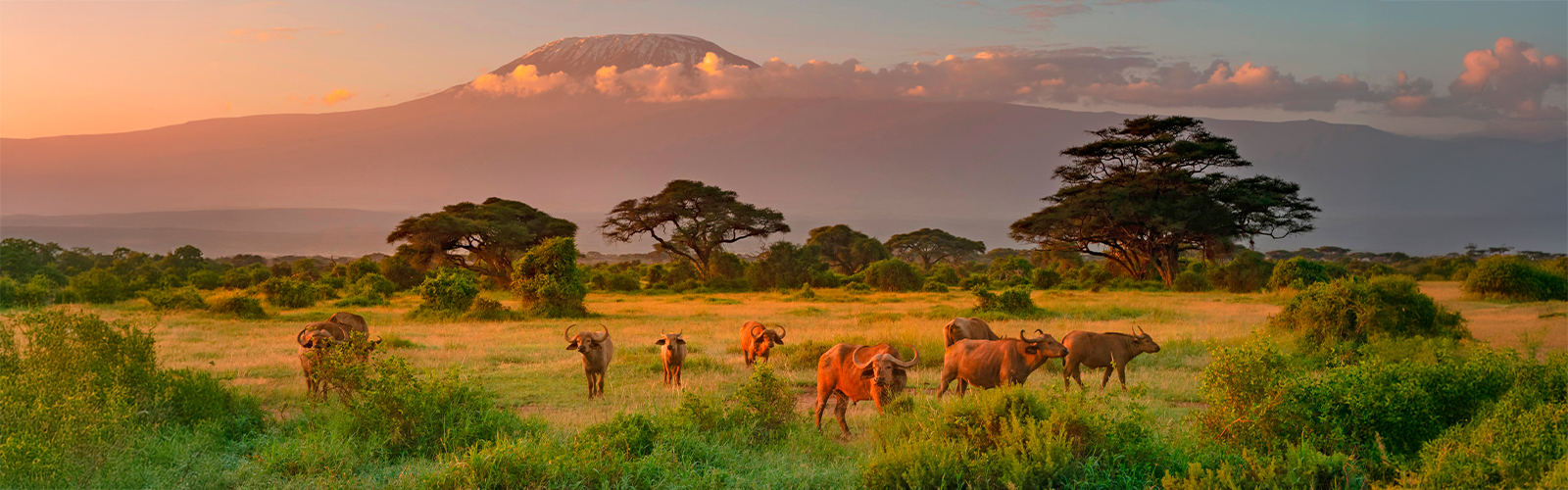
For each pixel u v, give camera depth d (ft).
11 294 121.39
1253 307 112.47
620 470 24.29
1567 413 22.20
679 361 44.27
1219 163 211.00
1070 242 225.35
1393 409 25.25
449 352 59.67
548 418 34.27
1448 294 118.32
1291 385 26.14
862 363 30.81
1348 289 57.67
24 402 26.27
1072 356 41.47
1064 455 22.99
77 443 24.47
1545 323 70.90
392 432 28.50
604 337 41.52
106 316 100.68
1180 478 22.44
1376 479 23.27
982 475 22.57
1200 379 41.24
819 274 225.56
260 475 24.59
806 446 29.12
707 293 205.98
